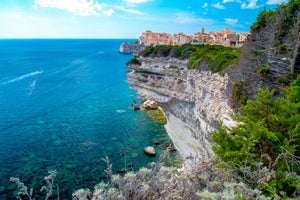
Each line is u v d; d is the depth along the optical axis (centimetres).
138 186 492
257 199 407
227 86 1606
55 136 3284
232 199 374
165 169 503
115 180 486
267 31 1351
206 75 2052
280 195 473
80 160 2634
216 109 1784
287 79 1091
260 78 1244
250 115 714
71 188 2133
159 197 473
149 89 3381
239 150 632
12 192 2041
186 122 2655
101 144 3070
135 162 2623
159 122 3953
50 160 2619
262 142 619
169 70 3069
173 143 3086
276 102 697
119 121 3981
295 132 588
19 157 2664
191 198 460
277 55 1201
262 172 485
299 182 467
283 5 1291
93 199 457
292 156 517
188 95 2562
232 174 500
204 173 505
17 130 3441
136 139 3266
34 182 2195
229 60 1822
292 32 1166
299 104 665
